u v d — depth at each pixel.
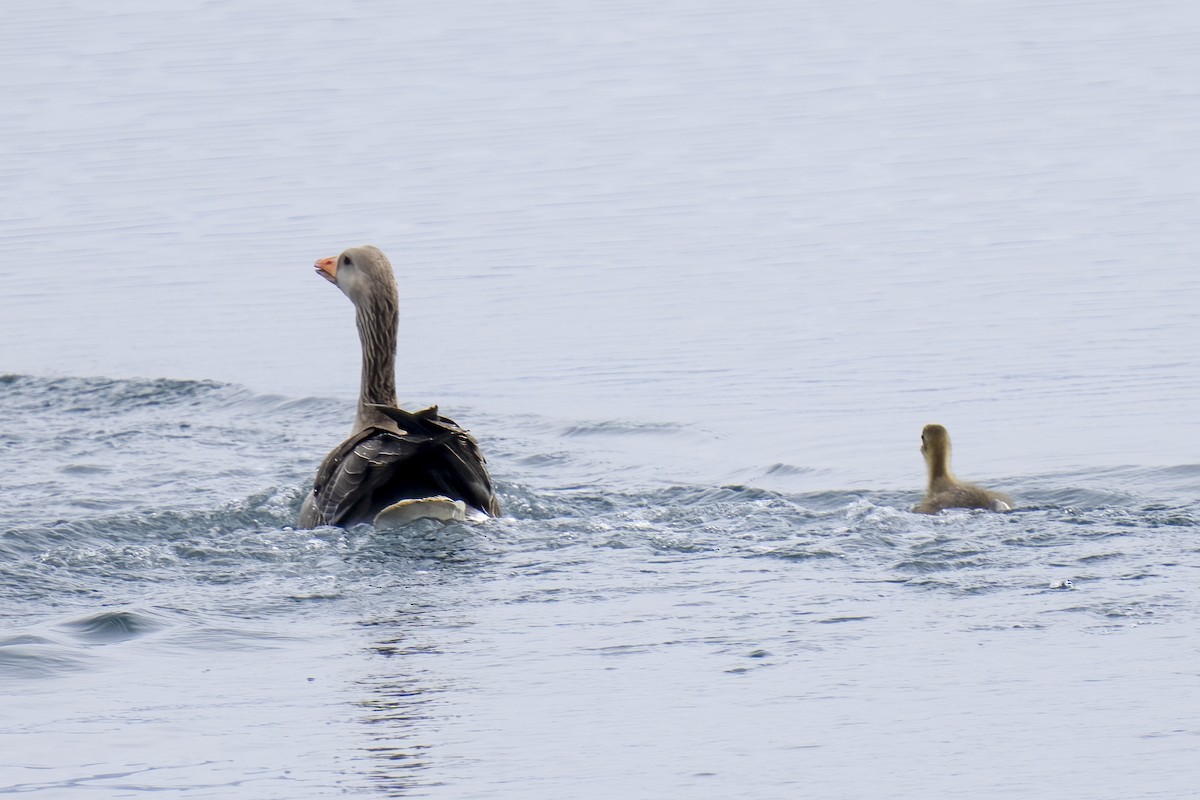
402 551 12.55
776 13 47.41
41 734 8.93
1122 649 9.87
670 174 31.69
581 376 20.44
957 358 20.58
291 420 19.06
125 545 13.22
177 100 38.41
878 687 9.37
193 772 8.38
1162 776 8.01
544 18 47.50
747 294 24.12
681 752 8.50
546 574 11.94
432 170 32.19
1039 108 35.88
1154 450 16.56
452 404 19.45
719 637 10.38
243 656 10.25
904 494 15.05
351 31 46.19
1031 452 16.73
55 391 20.48
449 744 8.68
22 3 50.69
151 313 24.03
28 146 34.66
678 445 17.55
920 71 39.91
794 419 18.38
